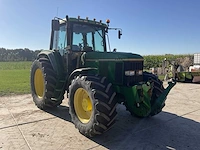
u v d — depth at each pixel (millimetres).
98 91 3074
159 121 4176
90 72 3801
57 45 4891
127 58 3568
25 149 2834
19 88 8055
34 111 4793
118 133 3496
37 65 5055
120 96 3656
